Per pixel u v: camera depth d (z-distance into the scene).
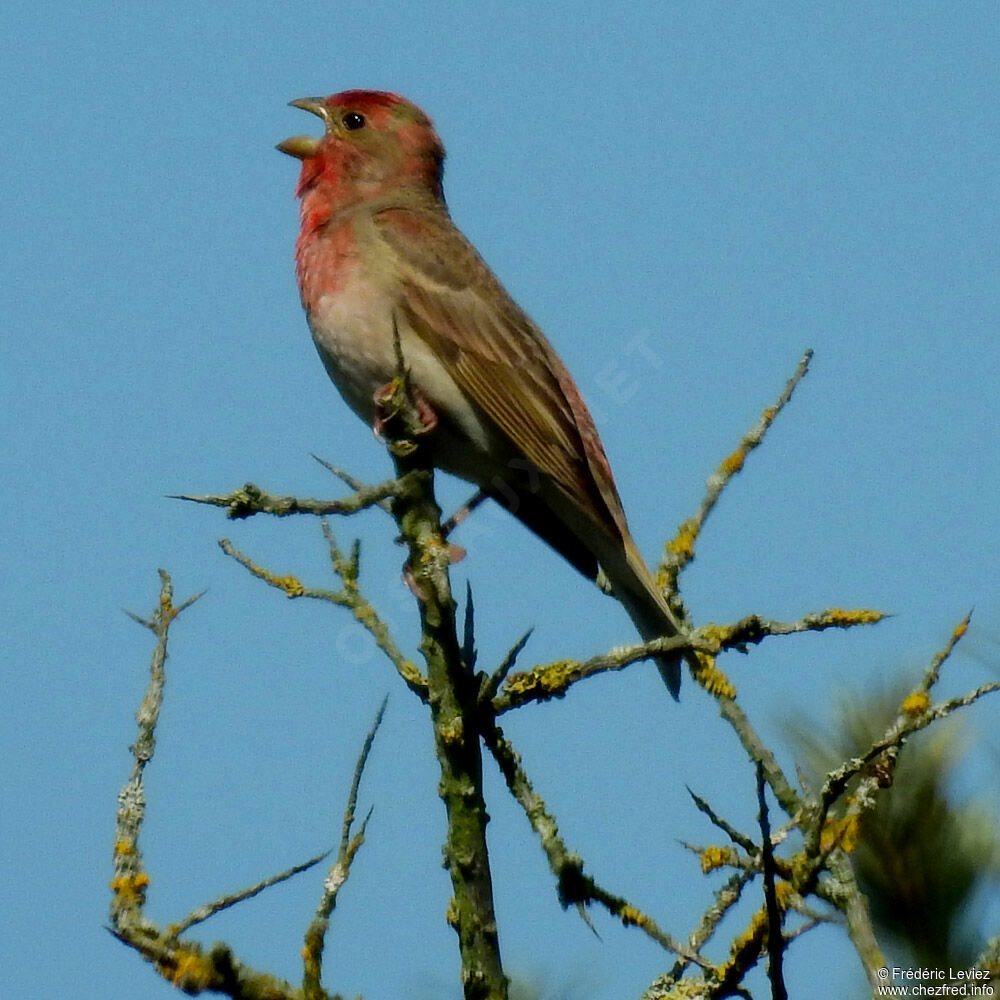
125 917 6.85
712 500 9.06
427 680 7.66
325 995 6.67
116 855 7.04
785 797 7.25
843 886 6.26
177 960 6.76
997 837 6.19
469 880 7.26
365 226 12.41
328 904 6.74
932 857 6.12
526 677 7.73
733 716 7.68
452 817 7.35
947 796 6.24
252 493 7.55
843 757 6.68
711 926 7.01
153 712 7.30
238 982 6.75
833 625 6.95
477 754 7.46
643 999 6.97
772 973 6.08
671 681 9.48
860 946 6.05
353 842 6.85
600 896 7.21
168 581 7.62
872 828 6.20
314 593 8.09
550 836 7.36
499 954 7.18
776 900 6.02
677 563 9.03
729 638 7.25
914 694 6.32
